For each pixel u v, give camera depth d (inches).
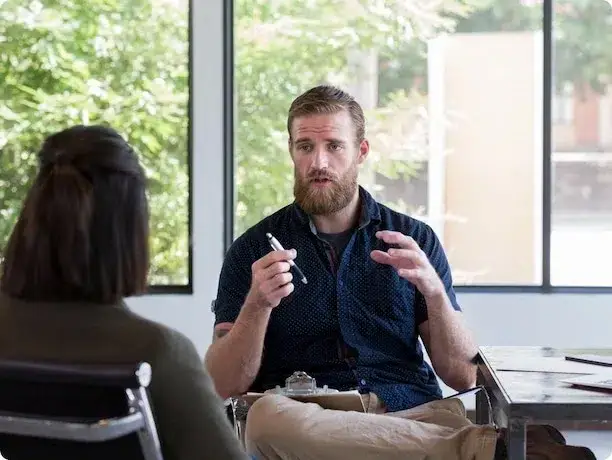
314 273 92.7
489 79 173.8
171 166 175.9
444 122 175.0
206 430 50.2
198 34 173.2
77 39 176.2
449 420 84.0
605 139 172.9
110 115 176.6
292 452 74.7
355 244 93.9
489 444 70.2
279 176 175.8
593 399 62.8
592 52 172.4
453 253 176.4
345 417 75.2
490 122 174.2
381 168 176.1
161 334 50.3
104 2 175.6
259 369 92.4
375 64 174.7
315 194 91.7
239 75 175.5
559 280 175.0
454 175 175.6
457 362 91.9
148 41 175.3
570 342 171.2
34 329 50.2
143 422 48.0
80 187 49.8
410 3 173.8
